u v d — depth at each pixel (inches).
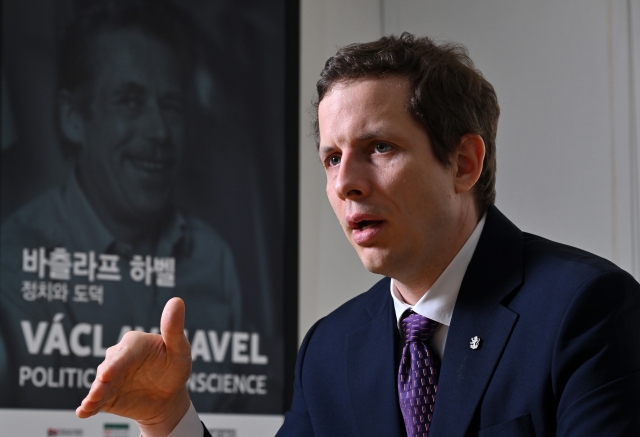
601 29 133.0
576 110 132.0
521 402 53.7
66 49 127.7
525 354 54.9
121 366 52.2
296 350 128.6
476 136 60.5
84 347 122.4
